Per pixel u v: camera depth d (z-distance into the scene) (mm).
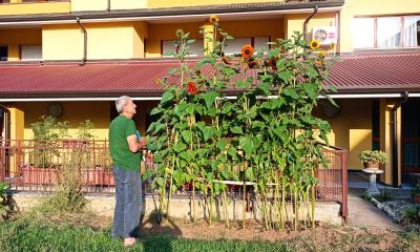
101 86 11359
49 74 13633
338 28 13836
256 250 5023
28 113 14578
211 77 6180
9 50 17281
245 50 5598
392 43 13750
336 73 11133
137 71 13508
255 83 5953
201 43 16125
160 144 6094
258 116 5875
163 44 16641
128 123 5281
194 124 6027
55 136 10023
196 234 5902
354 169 12805
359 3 13672
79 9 15812
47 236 5602
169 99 5895
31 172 7984
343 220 6316
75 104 14352
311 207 6160
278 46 6414
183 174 6086
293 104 5652
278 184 5941
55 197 7023
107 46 15547
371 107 12766
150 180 6730
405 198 8312
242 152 5953
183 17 14883
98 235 5645
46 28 15961
